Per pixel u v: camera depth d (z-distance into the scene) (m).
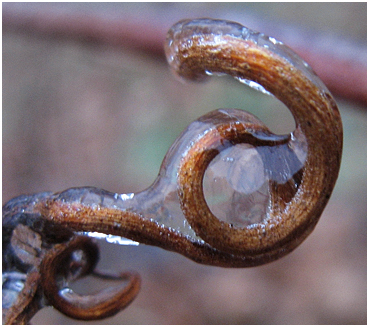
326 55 0.08
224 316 0.16
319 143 0.05
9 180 0.20
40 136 0.22
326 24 0.23
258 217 0.05
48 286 0.06
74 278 0.06
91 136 0.22
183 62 0.05
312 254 0.18
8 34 0.11
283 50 0.05
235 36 0.05
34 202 0.06
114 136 0.23
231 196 0.05
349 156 0.22
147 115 0.23
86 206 0.05
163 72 0.23
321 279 0.17
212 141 0.05
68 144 0.22
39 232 0.06
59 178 0.21
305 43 0.08
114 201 0.05
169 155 0.05
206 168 0.05
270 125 0.22
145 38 0.09
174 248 0.05
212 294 0.17
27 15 0.10
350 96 0.08
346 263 0.18
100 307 0.06
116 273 0.06
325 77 0.08
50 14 0.10
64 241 0.06
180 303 0.16
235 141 0.05
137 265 0.17
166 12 0.09
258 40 0.05
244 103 0.22
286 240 0.05
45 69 0.22
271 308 0.16
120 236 0.05
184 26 0.05
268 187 0.05
